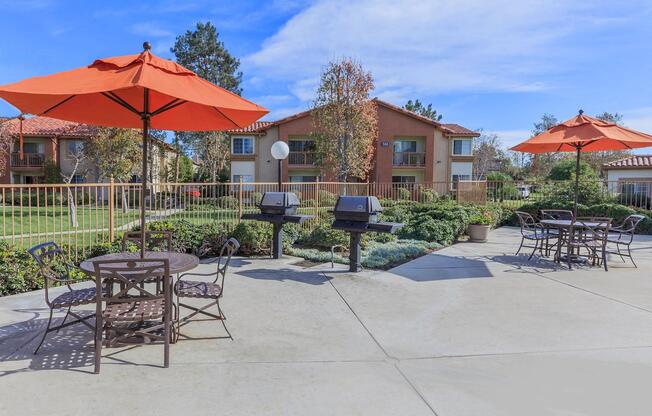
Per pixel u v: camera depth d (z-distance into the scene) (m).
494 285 5.81
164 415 2.47
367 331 3.99
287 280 6.00
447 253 8.52
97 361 3.02
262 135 27.80
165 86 3.02
